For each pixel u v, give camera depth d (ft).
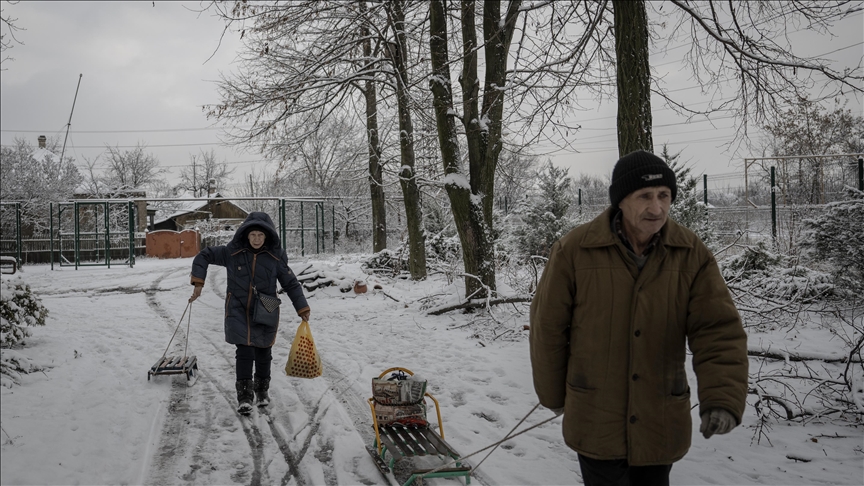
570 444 8.91
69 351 26.21
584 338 8.69
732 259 37.88
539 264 37.60
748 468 14.07
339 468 14.32
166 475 14.01
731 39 25.41
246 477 14.01
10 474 13.23
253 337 18.40
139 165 184.03
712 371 8.04
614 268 8.52
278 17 43.24
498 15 34.55
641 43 20.79
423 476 13.07
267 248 19.12
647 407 8.48
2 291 23.76
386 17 45.19
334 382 22.26
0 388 19.33
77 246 79.15
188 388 21.24
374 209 74.79
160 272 71.31
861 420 16.70
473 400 20.10
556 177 62.13
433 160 57.36
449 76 36.88
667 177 8.30
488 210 35.94
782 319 28.76
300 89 47.29
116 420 17.33
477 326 32.14
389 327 33.40
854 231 33.32
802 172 69.51
